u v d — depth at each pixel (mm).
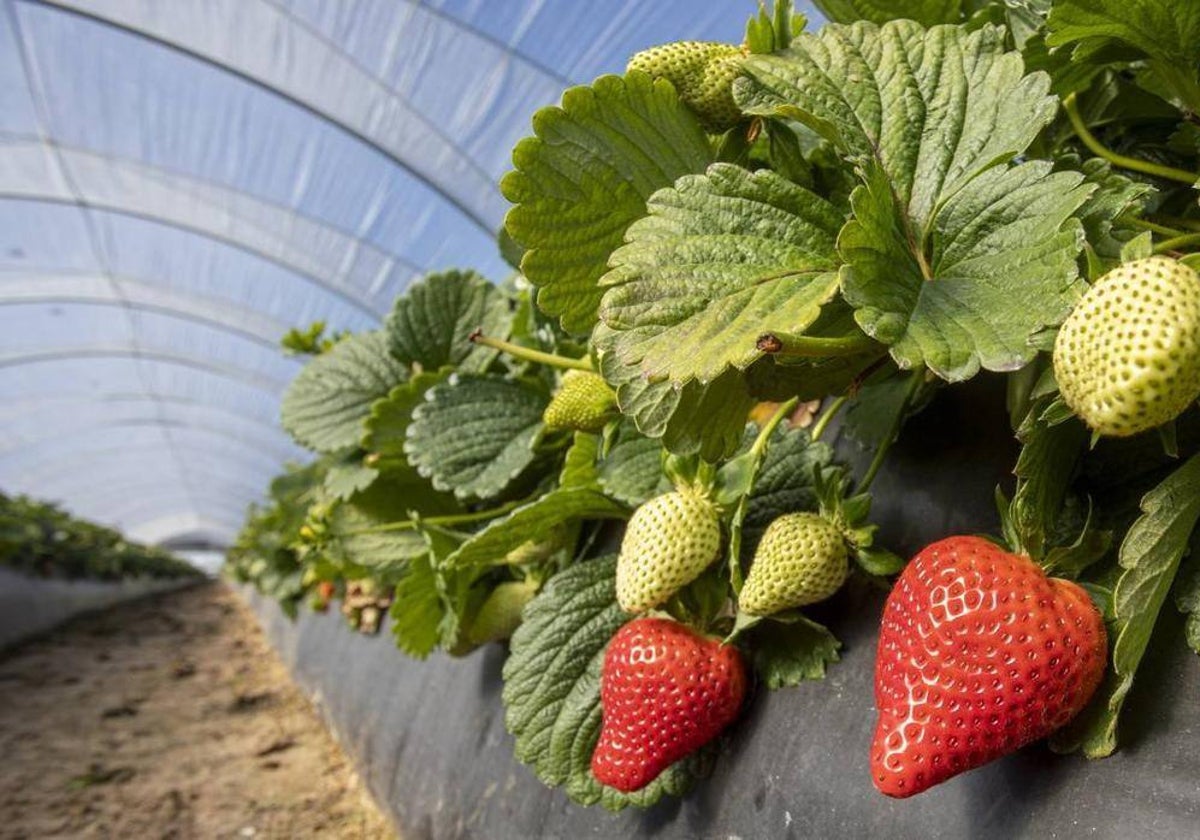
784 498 268
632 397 200
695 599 254
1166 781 160
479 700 491
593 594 299
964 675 164
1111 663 171
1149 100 237
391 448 432
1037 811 178
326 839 724
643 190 232
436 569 376
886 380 262
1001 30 197
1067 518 196
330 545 483
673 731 246
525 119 1026
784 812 244
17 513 2814
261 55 1148
